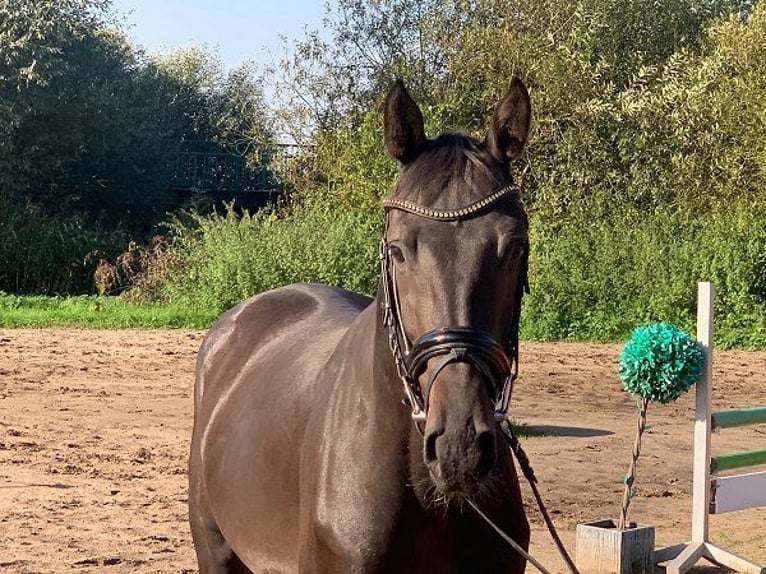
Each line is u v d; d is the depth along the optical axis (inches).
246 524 149.9
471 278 108.6
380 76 1197.7
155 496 317.7
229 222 910.4
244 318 188.2
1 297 924.0
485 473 104.0
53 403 468.8
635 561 239.8
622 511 241.3
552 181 985.5
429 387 107.6
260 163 1364.4
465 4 1115.9
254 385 163.9
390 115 118.7
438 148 118.0
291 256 855.1
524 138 119.6
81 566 247.6
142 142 1337.4
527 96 118.8
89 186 1294.3
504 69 1042.7
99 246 1136.2
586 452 390.9
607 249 831.1
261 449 147.3
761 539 280.5
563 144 997.8
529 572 242.2
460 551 122.2
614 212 954.7
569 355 682.8
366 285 855.1
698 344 246.2
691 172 984.3
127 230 1283.2
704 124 1010.1
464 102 1073.5
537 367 623.8
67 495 315.9
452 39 1098.1
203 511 173.8
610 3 1093.1
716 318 790.5
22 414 442.3
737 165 1003.9
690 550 246.1
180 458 370.0
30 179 1233.4
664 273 812.0
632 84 1048.2
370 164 1010.1
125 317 799.1
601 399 522.0
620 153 998.4
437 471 104.3
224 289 852.6
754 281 800.9
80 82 1257.4
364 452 121.3
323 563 123.8
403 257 112.2
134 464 359.3
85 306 872.3
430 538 119.9
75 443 388.5
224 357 183.6
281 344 170.7
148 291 900.6
